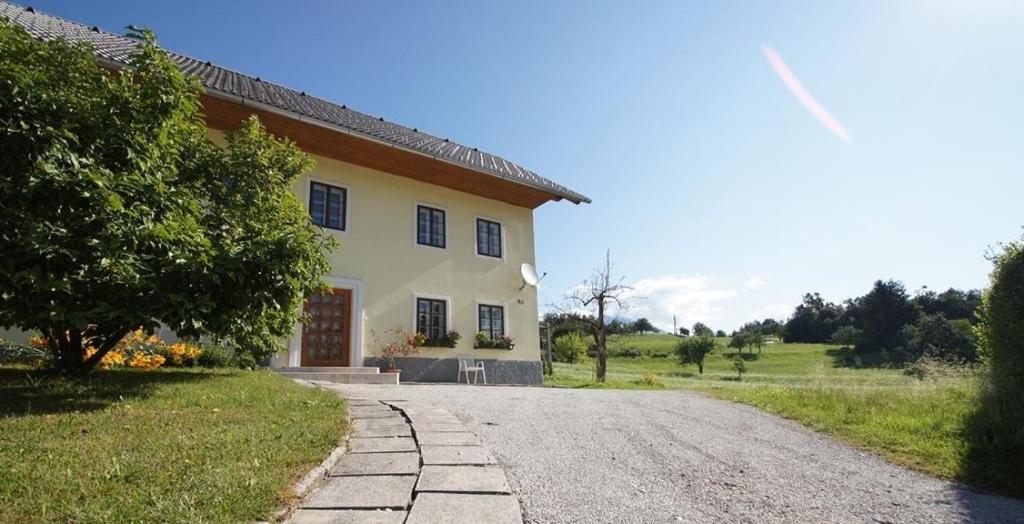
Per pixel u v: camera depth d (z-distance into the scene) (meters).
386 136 12.16
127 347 7.97
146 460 2.84
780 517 2.89
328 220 11.92
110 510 2.17
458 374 13.27
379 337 12.17
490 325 14.39
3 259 4.16
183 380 6.27
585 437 4.62
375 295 12.27
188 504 2.26
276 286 5.28
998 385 5.16
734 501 3.12
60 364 6.09
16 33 4.90
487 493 2.84
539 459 3.78
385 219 12.82
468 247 14.34
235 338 5.97
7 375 5.79
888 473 3.98
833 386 7.84
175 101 5.56
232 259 5.09
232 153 7.19
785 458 4.27
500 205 15.35
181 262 4.64
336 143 11.61
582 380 16.98
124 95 5.16
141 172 5.08
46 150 4.29
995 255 5.34
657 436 4.83
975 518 3.06
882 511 3.11
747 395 7.96
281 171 7.63
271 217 6.79
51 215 4.42
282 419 4.18
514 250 15.38
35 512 2.14
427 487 2.88
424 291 13.15
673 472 3.66
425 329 13.04
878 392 7.21
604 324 17.12
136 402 4.55
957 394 6.48
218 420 3.99
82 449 3.00
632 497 3.07
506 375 14.28
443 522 2.39
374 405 5.59
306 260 5.86
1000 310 5.17
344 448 3.61
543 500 2.91
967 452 4.41
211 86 9.93
